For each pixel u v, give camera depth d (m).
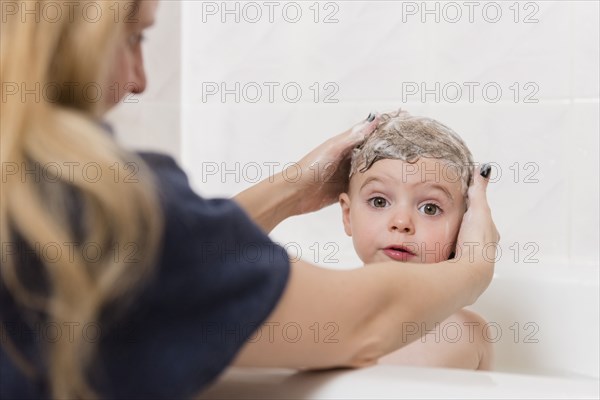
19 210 0.48
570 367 1.26
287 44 1.66
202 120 1.73
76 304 0.49
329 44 1.62
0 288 0.51
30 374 0.52
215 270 0.54
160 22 1.72
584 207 1.45
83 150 0.49
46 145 0.49
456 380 0.60
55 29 0.52
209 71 1.72
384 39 1.58
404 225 1.04
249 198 1.04
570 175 1.46
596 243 1.44
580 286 1.26
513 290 1.31
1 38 0.52
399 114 1.14
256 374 0.66
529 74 1.49
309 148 1.64
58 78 0.53
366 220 1.08
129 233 0.49
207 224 0.54
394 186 1.06
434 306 0.68
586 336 1.25
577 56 1.45
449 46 1.54
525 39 1.49
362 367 0.65
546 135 1.48
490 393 0.57
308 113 1.64
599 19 1.43
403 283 0.67
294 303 0.58
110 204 0.49
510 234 1.50
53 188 0.49
